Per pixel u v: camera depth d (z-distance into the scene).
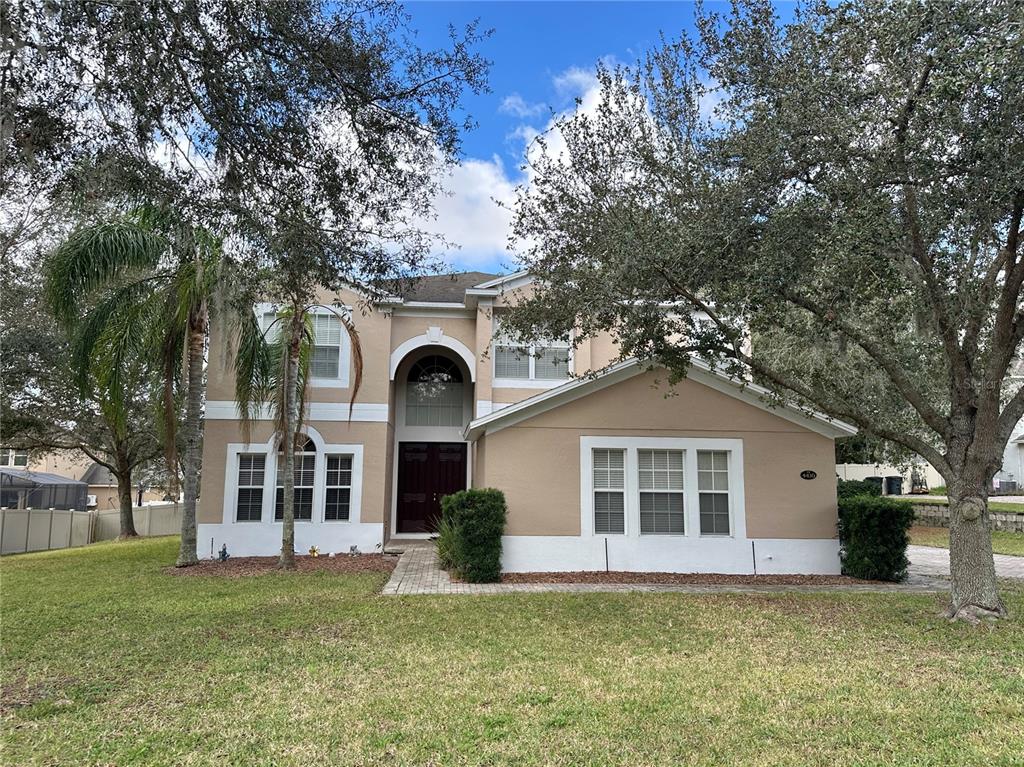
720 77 9.11
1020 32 5.97
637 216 9.66
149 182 6.73
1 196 7.18
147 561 15.48
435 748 4.76
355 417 16.98
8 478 28.11
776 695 5.88
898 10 7.14
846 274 8.34
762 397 13.60
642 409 13.65
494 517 12.43
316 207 7.27
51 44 5.95
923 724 5.18
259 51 6.64
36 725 5.24
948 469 9.57
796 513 13.55
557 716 5.34
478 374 17.62
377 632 8.26
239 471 16.44
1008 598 10.62
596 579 12.51
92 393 16.08
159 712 5.50
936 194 7.85
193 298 13.12
